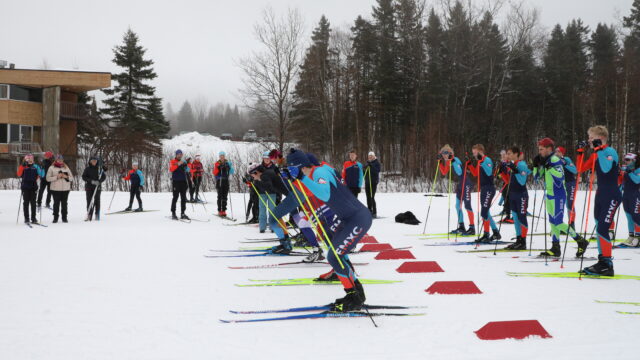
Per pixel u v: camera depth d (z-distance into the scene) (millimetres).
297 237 7180
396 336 3230
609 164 4961
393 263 5789
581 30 44219
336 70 33531
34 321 3549
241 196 17328
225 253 6520
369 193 11203
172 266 5609
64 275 5086
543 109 35250
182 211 10789
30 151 28406
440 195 16938
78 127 34000
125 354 2918
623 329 3332
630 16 36188
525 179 6578
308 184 3758
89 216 10594
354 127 32875
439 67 33281
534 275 5066
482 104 34531
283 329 3385
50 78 29953
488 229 7289
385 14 35125
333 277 4789
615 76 31672
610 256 4973
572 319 3557
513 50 32531
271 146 26922
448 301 4062
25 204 9828
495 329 3266
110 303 4020
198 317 3646
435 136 26562
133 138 23672
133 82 39031
